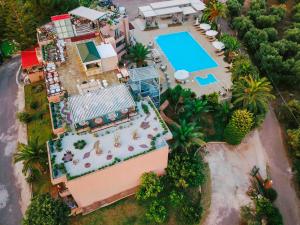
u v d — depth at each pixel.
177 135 43.44
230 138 49.00
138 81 48.56
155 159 40.00
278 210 43.38
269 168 48.81
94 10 62.03
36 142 41.81
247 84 51.72
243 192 45.03
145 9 80.00
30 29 65.06
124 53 67.19
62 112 43.16
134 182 42.03
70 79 49.38
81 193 37.78
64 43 56.03
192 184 42.06
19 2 65.69
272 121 56.44
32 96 57.75
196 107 49.78
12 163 47.75
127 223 40.00
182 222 40.34
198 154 48.91
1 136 51.75
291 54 67.94
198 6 80.25
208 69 64.88
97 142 38.34
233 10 80.88
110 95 42.25
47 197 37.12
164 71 64.19
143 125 41.56
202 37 74.81
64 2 72.88
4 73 64.75
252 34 71.00
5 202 43.22
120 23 63.16
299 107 54.34
